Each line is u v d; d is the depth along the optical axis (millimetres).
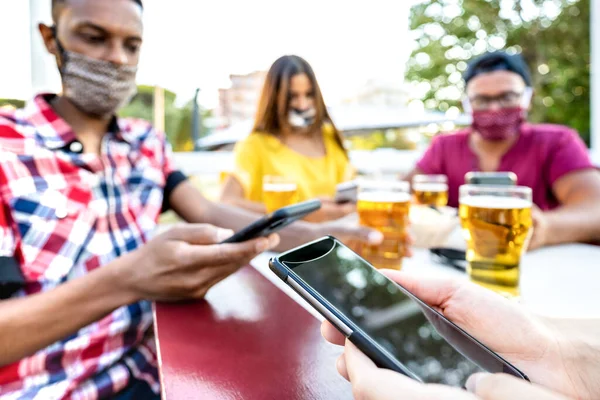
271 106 1931
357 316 350
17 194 805
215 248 593
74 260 833
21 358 580
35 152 851
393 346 321
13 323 552
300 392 378
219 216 1135
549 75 5340
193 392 373
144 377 802
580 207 1320
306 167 1885
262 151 1854
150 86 3395
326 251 427
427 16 5898
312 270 398
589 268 885
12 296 743
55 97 1015
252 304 631
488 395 249
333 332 400
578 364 381
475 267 736
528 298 675
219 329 529
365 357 315
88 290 594
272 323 552
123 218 959
